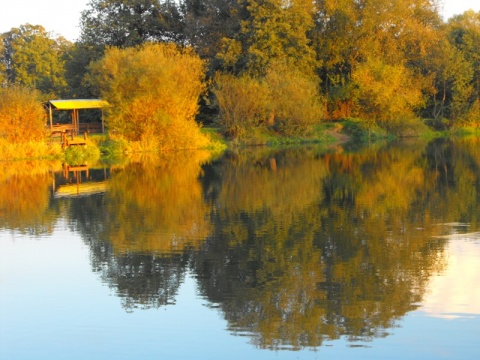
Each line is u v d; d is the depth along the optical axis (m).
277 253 15.81
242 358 9.93
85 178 31.75
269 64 53.38
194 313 11.84
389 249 15.88
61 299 12.77
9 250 16.70
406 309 11.71
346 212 21.02
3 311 12.14
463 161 36.62
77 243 17.34
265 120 53.97
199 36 58.75
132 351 10.27
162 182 29.70
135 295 12.91
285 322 11.30
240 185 28.30
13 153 41.28
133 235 18.17
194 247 16.61
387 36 60.06
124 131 46.28
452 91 63.66
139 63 45.19
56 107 45.88
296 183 28.66
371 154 42.84
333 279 13.56
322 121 60.41
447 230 17.86
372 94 56.75
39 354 10.24
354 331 10.85
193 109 48.62
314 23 58.97
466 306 11.80
